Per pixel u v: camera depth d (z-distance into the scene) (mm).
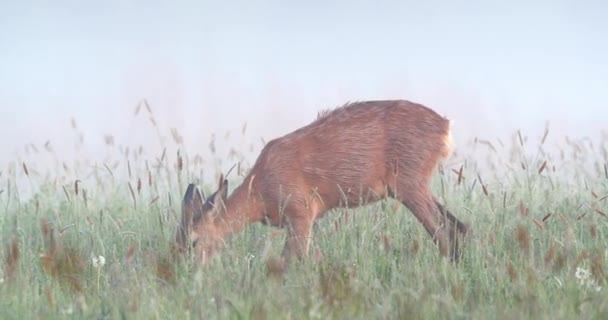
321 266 31625
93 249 35469
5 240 37156
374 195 36906
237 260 31828
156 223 37562
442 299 27297
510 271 29969
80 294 29781
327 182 36406
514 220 35812
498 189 39031
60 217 39125
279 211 35500
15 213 39500
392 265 31891
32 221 39438
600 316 26984
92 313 28156
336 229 35406
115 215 39500
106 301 28922
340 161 36281
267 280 30219
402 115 36719
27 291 29859
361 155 36375
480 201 37844
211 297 28719
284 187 36062
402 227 36500
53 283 31266
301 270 31312
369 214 36219
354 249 32594
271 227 37625
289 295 28922
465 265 33062
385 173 36781
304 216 36125
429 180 36781
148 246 36031
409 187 36562
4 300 29281
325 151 36312
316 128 36688
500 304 27656
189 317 27375
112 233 37438
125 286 30656
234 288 29719
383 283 31391
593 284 29734
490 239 34188
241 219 35906
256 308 27094
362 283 29344
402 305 27609
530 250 31969
